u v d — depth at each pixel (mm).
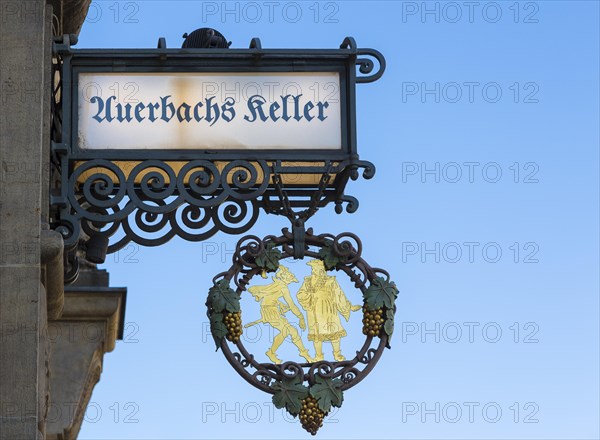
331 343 10406
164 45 10750
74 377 14070
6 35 10211
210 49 10773
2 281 9836
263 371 10328
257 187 10820
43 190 10234
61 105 10727
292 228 10617
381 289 10523
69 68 10703
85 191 10562
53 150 10484
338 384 10336
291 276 10523
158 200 10688
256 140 10711
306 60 10836
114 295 14180
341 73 10844
